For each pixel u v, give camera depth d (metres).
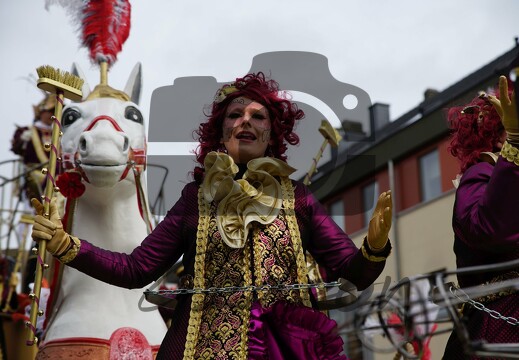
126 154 4.57
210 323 3.49
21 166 7.47
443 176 15.55
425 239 15.34
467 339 2.45
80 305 4.42
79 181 4.46
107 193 4.59
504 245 3.25
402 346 2.61
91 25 5.20
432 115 15.84
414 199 16.17
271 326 3.46
